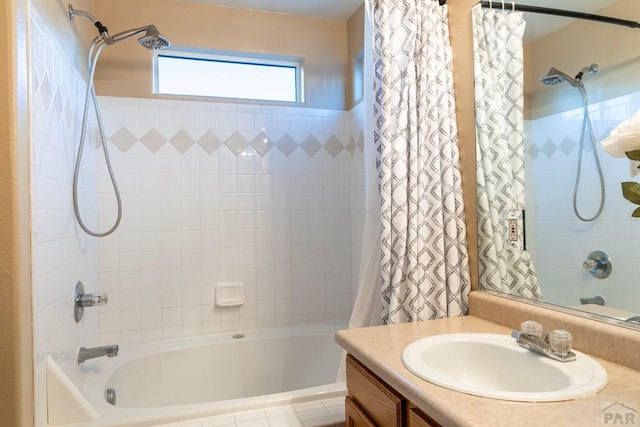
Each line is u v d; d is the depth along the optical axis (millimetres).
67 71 1558
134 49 2207
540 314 1132
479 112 1431
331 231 2553
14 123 985
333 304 2549
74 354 1592
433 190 1473
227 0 2318
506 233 1342
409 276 1432
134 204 2188
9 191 981
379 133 1517
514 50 1312
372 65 1568
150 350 2033
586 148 1086
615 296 1007
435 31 1516
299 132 2496
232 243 2359
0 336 974
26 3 1069
